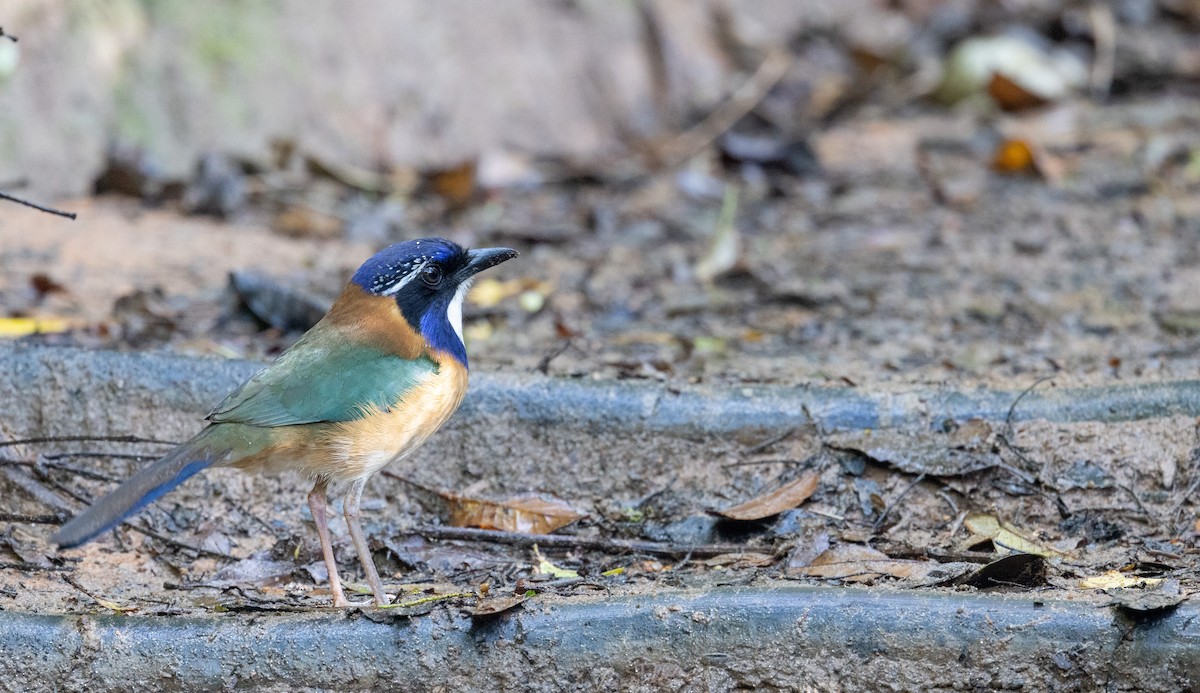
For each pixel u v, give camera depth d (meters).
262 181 16.73
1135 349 11.88
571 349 12.20
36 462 9.66
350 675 7.88
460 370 8.80
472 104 19.39
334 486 9.73
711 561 9.12
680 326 13.12
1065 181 17.64
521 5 20.41
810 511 9.57
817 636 7.84
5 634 7.87
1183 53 22.92
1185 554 8.84
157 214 15.83
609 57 20.95
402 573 9.21
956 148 19.41
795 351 12.20
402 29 19.06
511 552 9.39
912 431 9.94
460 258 8.80
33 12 15.79
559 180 18.83
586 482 10.02
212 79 17.17
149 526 9.47
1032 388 10.10
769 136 20.23
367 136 18.23
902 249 15.47
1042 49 22.62
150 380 10.09
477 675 7.91
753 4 23.25
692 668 7.90
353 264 14.55
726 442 10.05
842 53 23.25
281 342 12.14
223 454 8.04
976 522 9.35
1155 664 7.57
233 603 8.46
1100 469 9.58
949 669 7.73
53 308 12.55
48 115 15.76
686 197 18.09
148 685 7.87
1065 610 7.71
